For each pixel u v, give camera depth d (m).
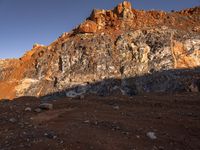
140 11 59.28
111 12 57.78
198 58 46.09
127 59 48.06
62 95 44.78
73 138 11.16
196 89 27.19
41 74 52.38
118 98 19.75
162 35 50.44
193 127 12.78
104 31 55.34
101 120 13.84
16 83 52.28
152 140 11.27
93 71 47.38
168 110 16.05
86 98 20.52
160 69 43.44
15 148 10.36
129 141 11.08
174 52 47.00
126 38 51.47
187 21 56.25
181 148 10.68
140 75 43.22
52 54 55.56
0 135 11.97
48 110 16.75
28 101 21.69
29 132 12.16
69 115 15.23
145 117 14.52
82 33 56.69
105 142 10.83
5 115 15.41
